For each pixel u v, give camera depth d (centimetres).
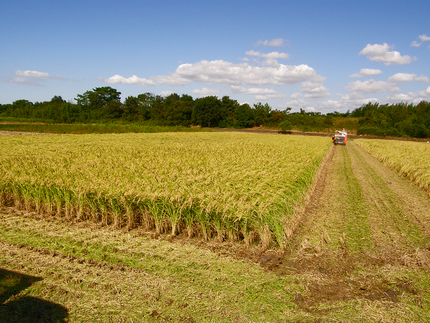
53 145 1897
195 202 603
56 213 746
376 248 591
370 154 2628
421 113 7888
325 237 627
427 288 447
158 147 1831
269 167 998
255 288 437
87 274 466
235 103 9556
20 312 379
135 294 418
